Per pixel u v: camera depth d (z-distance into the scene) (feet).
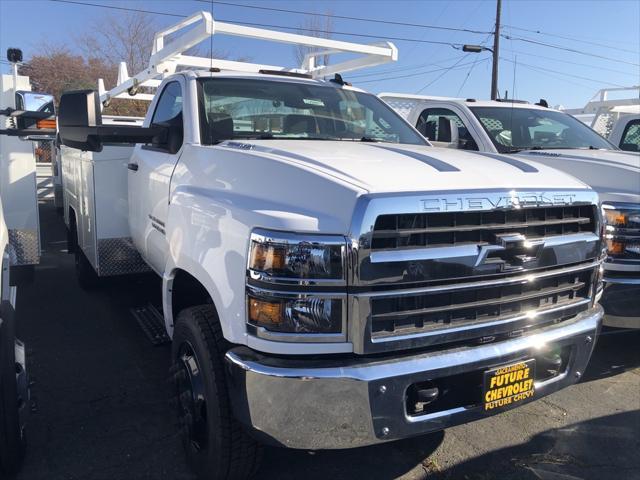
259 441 8.54
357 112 14.52
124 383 14.12
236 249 8.54
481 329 8.83
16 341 10.90
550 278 9.77
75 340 16.90
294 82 14.40
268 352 8.00
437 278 8.30
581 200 10.02
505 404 9.21
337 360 8.03
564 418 13.16
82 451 11.19
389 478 10.71
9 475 10.37
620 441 12.18
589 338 10.27
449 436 12.28
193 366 9.88
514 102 22.70
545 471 11.05
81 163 18.53
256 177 9.43
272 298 7.89
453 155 10.86
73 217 22.09
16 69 16.65
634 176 15.03
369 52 17.65
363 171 8.76
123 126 11.77
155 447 11.38
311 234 7.89
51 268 25.85
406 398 8.39
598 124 32.89
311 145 11.04
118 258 16.71
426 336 8.36
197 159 11.32
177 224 10.80
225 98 12.85
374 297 7.89
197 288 11.37
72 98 11.21
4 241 11.45
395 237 8.04
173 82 14.15
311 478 10.61
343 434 8.01
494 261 8.77
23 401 10.51
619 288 14.25
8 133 14.15
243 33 14.97
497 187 8.92
